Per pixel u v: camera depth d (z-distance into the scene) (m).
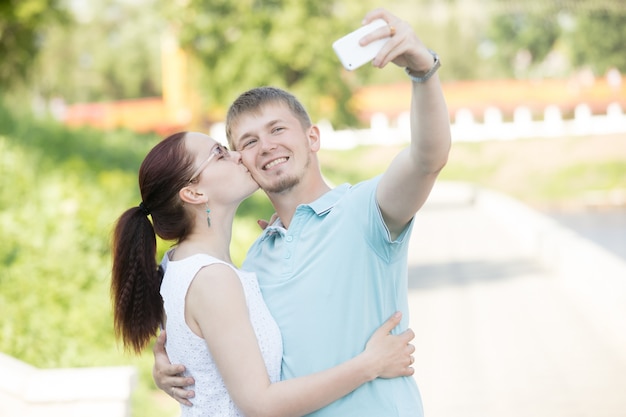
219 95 31.53
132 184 10.38
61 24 22.89
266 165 3.13
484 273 13.53
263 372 2.82
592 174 38.47
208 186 3.07
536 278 12.80
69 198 8.82
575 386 7.07
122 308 3.08
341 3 32.34
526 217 17.77
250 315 2.91
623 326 9.03
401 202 2.81
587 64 53.38
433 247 17.20
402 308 3.03
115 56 51.22
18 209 8.47
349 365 2.79
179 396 3.00
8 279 7.24
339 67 32.53
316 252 2.97
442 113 2.69
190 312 2.91
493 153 41.66
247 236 11.69
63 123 13.02
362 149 42.47
